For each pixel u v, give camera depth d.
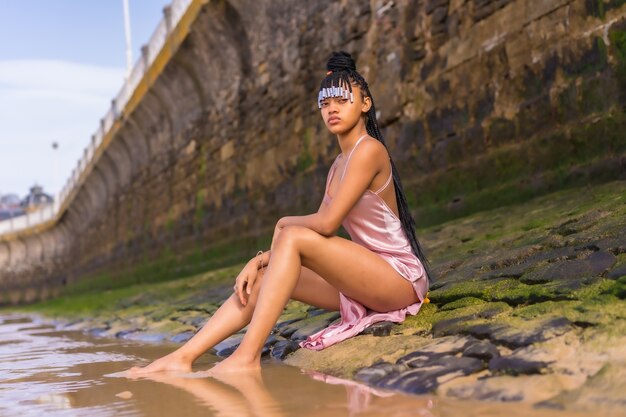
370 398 2.14
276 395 2.30
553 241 3.67
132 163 23.61
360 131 3.11
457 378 2.18
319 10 11.13
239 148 14.52
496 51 7.18
